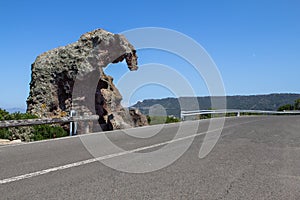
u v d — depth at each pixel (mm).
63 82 17891
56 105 17828
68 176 5539
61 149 8570
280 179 5520
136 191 4707
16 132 12133
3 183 5059
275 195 4648
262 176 5711
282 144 9719
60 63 18062
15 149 8570
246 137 11492
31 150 8391
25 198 4332
